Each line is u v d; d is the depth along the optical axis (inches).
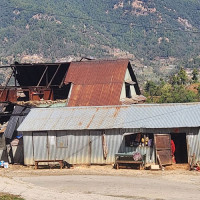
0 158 1809.8
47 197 1045.2
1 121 2090.3
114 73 2106.3
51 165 1624.0
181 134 1616.6
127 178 1312.7
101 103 1972.2
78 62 2208.4
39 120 1678.2
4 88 2181.3
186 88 5551.2
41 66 2321.6
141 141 1557.6
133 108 1663.4
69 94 2049.7
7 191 1127.6
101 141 1585.9
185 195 1040.8
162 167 1470.2
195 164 1492.4
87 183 1238.3
